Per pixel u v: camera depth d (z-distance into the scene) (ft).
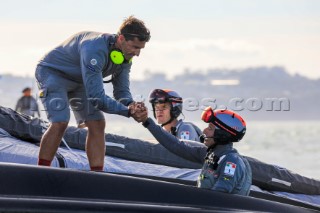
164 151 85.97
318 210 74.74
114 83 73.67
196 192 61.77
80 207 57.82
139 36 67.00
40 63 70.85
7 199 57.52
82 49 67.92
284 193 86.63
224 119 63.62
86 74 67.15
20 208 56.95
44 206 57.36
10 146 79.20
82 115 72.38
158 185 61.62
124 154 85.51
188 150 68.18
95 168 72.95
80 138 85.20
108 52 67.92
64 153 80.64
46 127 85.61
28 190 59.06
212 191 62.23
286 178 86.43
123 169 80.23
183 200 61.05
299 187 86.94
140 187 61.21
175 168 82.43
